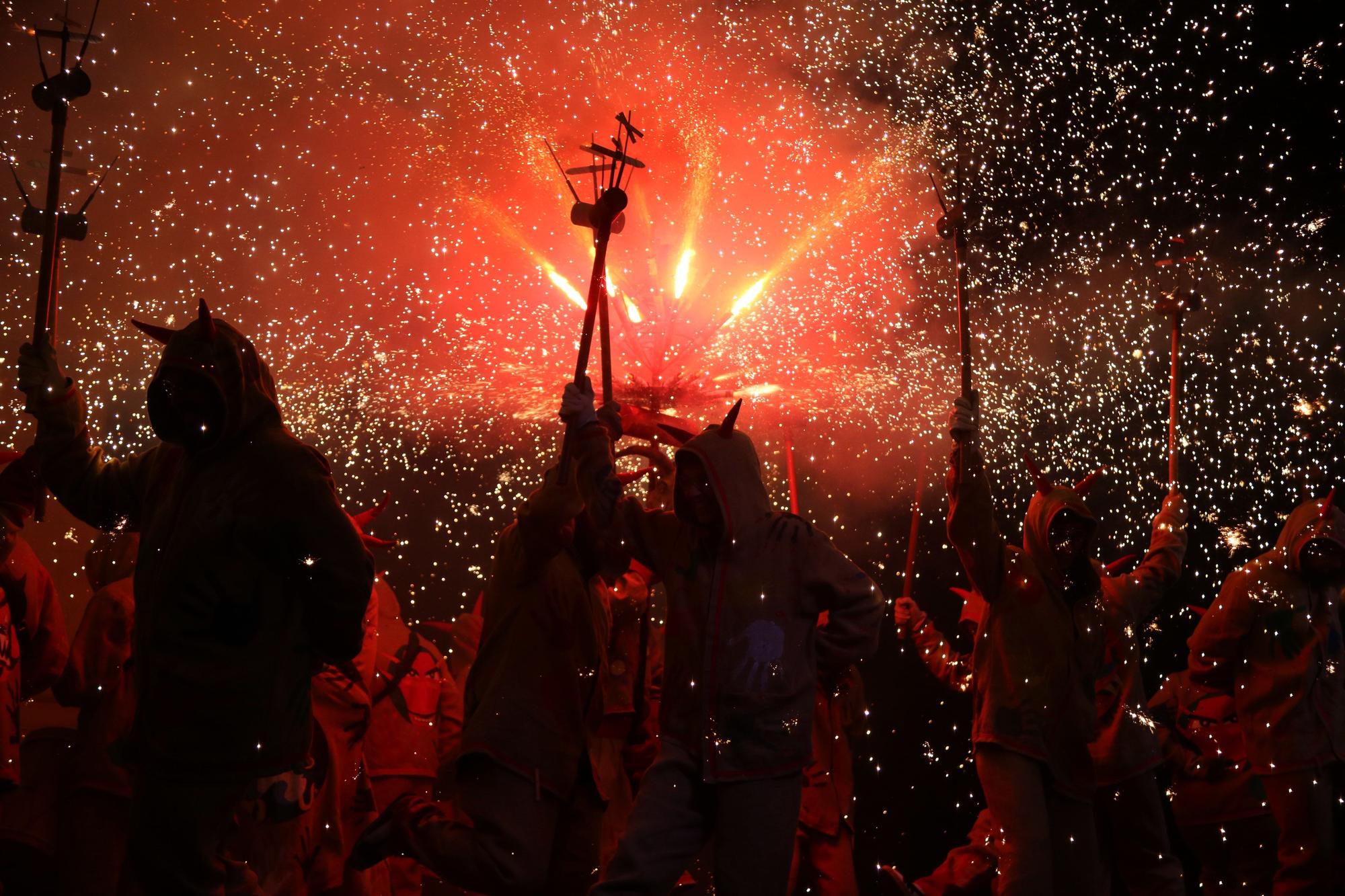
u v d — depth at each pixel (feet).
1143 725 16.76
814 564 12.51
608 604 14.42
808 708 12.23
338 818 14.97
